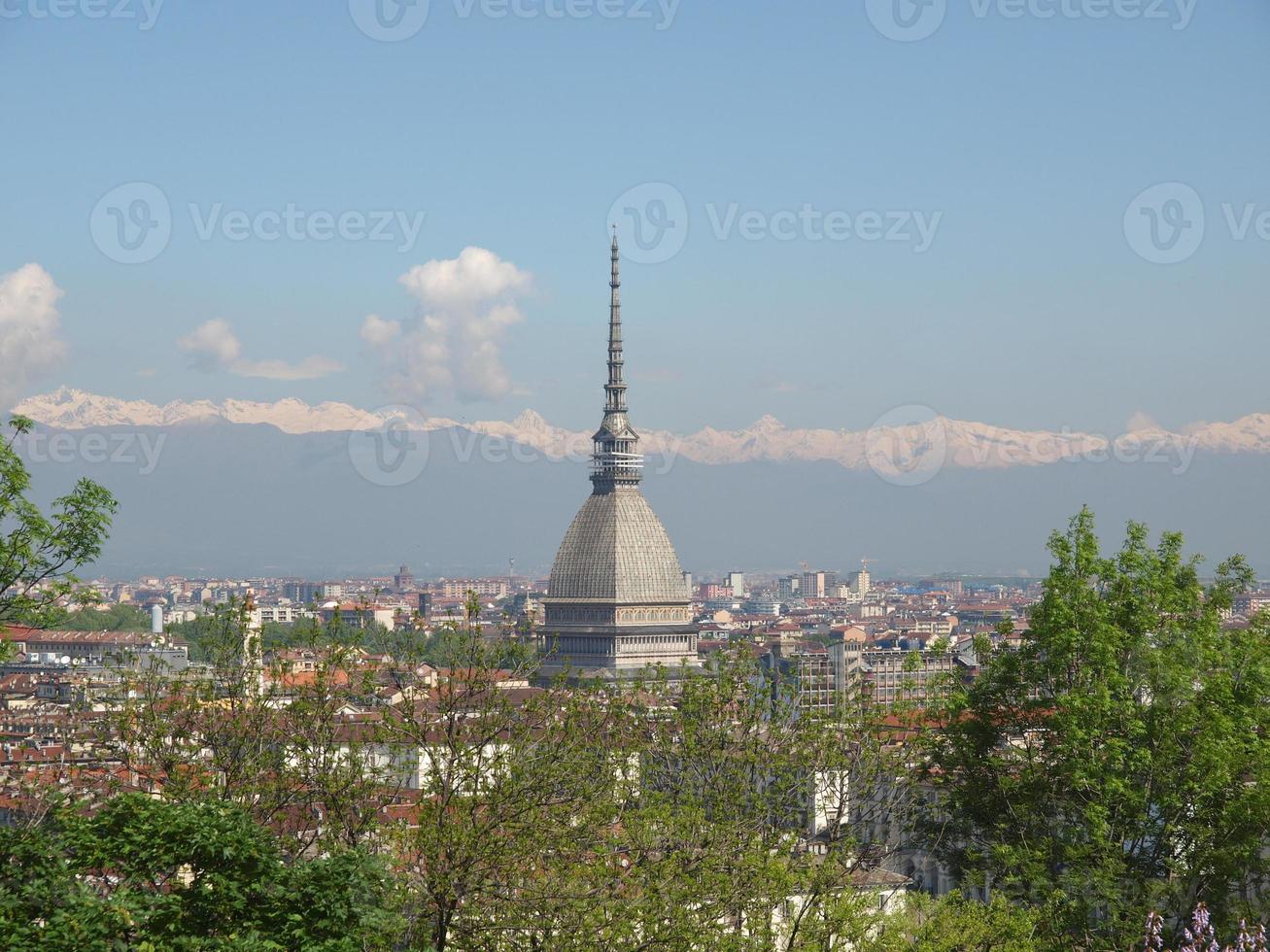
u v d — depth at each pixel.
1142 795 113.94
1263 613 127.44
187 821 71.88
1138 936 109.56
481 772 89.06
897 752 111.38
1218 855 111.12
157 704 98.75
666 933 86.94
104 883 77.19
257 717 96.25
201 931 69.94
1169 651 120.06
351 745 92.50
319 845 90.31
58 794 87.69
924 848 119.12
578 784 90.81
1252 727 116.19
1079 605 123.19
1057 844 118.06
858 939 95.94
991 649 129.88
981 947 99.31
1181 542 126.88
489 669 93.50
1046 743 121.44
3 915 66.19
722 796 100.81
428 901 85.25
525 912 85.75
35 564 100.12
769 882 91.38
